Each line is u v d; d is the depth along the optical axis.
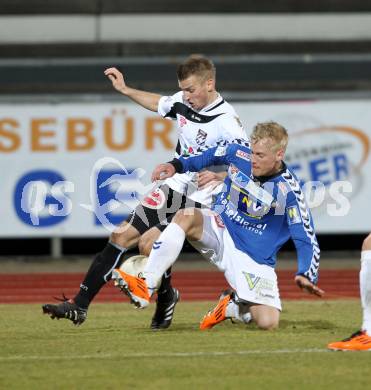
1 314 25.83
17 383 14.76
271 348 17.92
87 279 20.38
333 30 60.19
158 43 57.31
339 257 47.28
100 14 59.75
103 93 51.16
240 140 20.98
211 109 21.92
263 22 60.22
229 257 20.45
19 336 20.38
